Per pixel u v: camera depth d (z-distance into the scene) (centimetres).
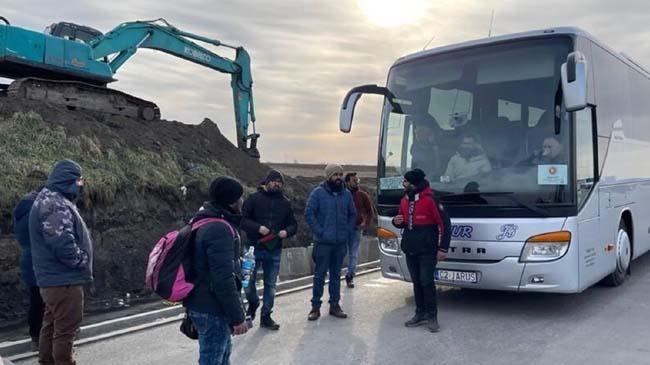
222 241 382
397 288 956
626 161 898
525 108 708
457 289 907
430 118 775
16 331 795
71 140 1443
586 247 709
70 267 494
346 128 805
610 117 825
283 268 1102
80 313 508
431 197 671
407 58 820
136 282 1143
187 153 1825
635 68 980
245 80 2339
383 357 579
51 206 491
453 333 660
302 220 1797
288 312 789
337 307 753
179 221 1430
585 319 704
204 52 2219
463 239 714
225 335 395
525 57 721
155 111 1994
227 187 397
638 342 606
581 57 636
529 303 799
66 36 1909
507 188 695
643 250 996
